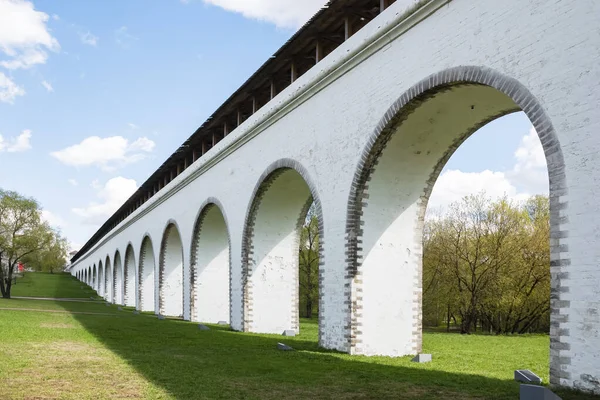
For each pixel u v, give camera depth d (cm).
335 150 1191
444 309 2917
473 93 931
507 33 763
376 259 1126
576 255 636
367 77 1088
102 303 3831
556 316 655
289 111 1417
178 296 2692
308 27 1281
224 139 1880
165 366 906
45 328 1494
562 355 643
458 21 857
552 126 681
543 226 2558
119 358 984
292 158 1390
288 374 862
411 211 1160
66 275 9050
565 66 670
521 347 1426
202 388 732
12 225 3600
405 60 975
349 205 1120
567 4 675
